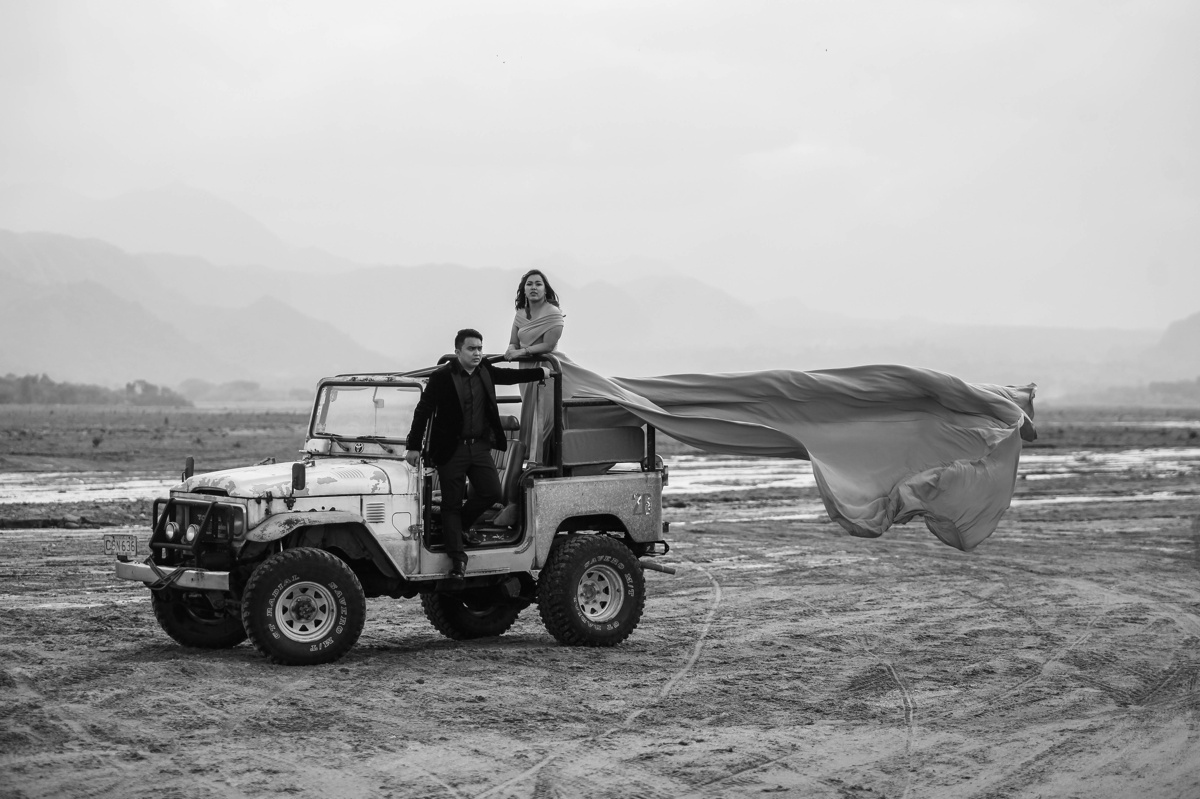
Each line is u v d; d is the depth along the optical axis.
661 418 10.60
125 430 72.00
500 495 9.67
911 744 7.30
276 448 50.94
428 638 10.80
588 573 10.29
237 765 6.56
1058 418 145.62
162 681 8.52
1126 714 8.17
